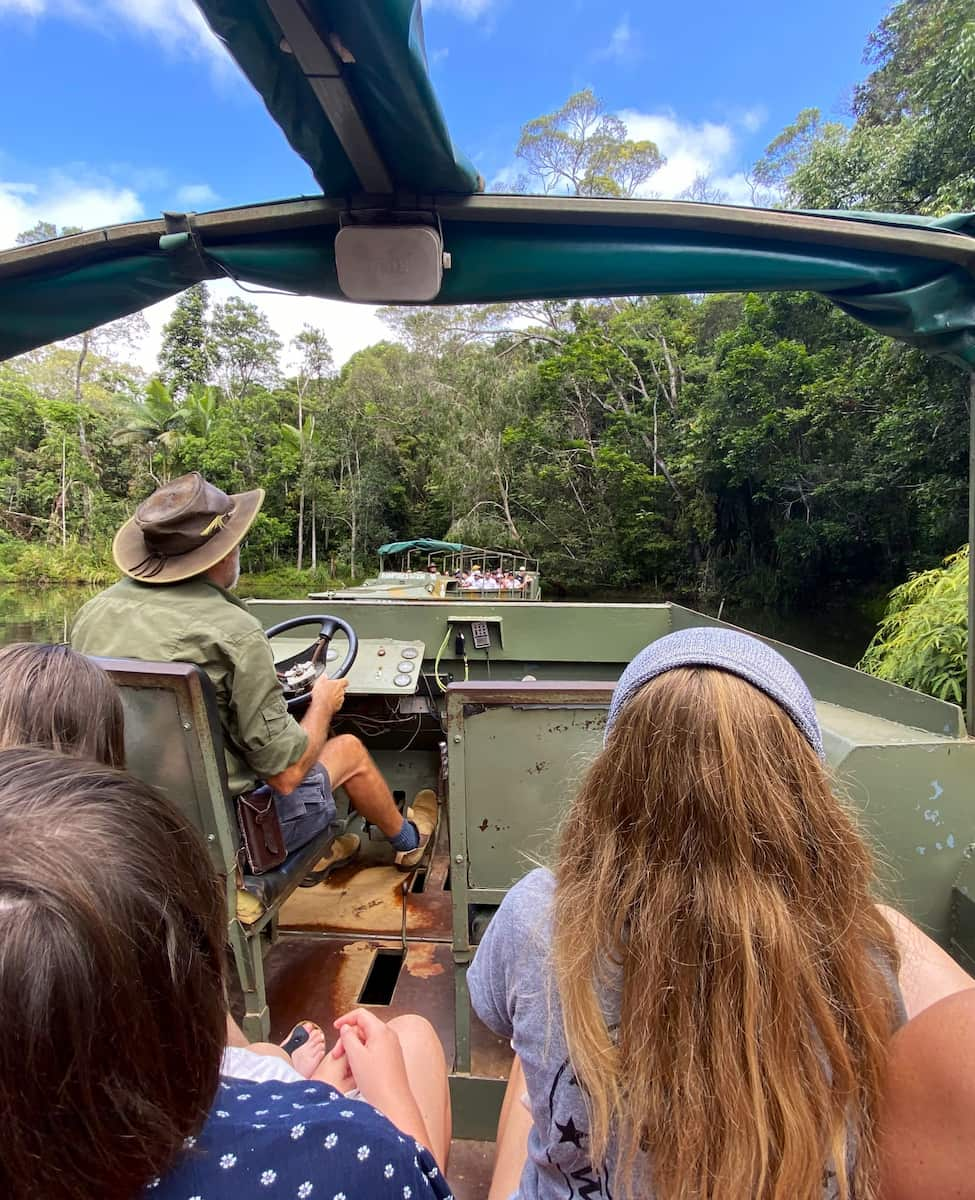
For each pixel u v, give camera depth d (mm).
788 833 701
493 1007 895
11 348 1901
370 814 2562
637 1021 697
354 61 1187
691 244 1658
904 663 5508
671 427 28656
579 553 30922
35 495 39844
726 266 1664
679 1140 657
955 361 1727
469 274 1739
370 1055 1151
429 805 3102
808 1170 638
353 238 1604
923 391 14273
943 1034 644
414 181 1569
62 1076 485
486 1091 1665
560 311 33375
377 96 1280
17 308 1800
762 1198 639
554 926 801
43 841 527
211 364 51031
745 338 21531
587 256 1681
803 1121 641
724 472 24906
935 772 1529
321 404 46031
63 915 491
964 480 14211
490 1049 1751
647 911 709
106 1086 500
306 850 2143
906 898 1553
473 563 10477
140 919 533
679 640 811
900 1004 733
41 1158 486
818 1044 676
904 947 829
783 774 723
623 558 30453
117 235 1692
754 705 734
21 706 1215
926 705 1858
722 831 699
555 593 31422
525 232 1687
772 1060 652
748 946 665
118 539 2072
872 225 1580
